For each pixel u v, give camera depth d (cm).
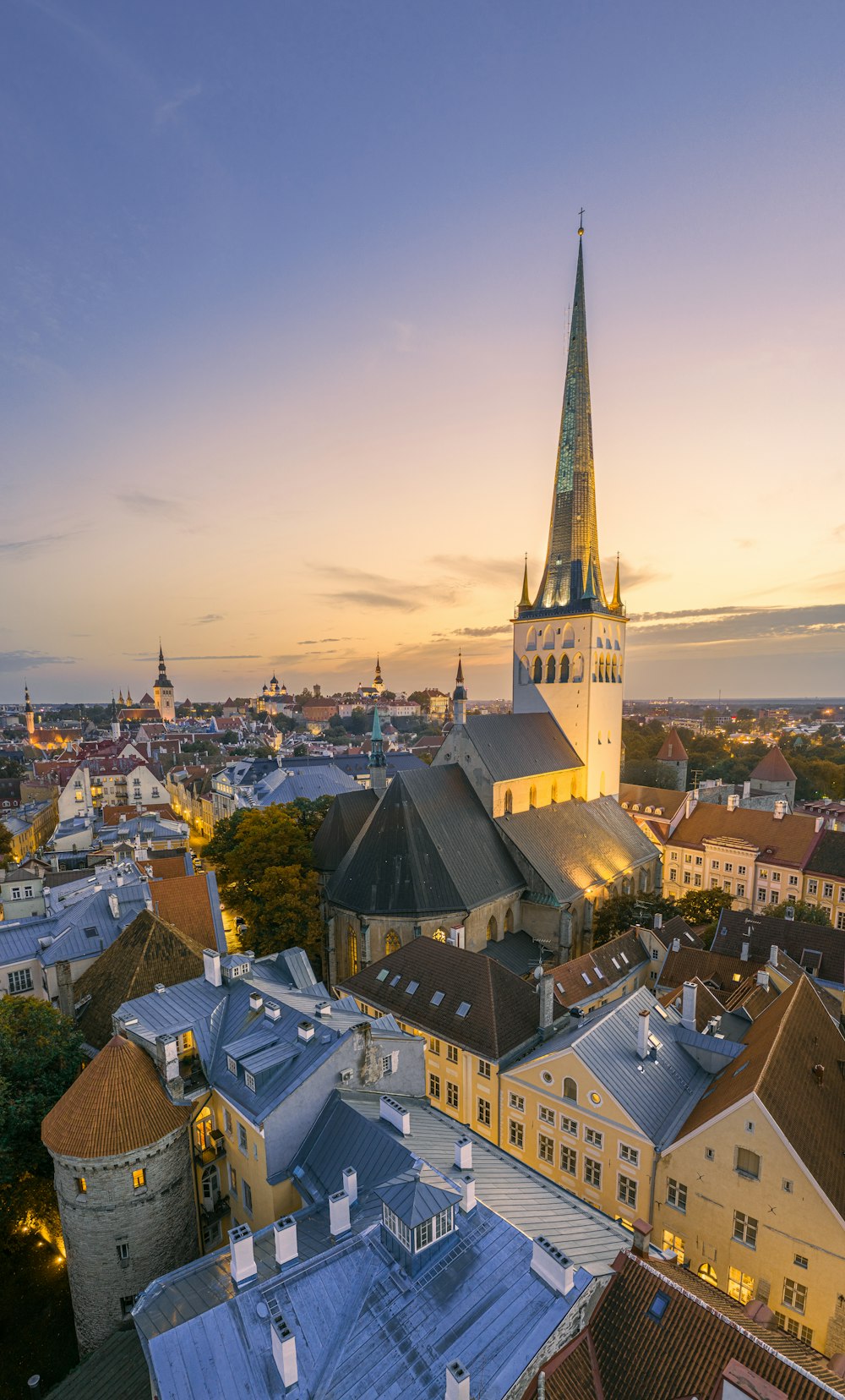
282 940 7188
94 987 5469
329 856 8538
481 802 8206
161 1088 3738
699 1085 4466
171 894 6812
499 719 9094
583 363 10062
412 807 7425
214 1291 2711
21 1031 4475
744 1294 3666
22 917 7150
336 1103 3678
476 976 5503
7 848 12938
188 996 4581
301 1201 3472
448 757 8569
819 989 6166
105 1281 3550
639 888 9769
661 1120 4122
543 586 10544
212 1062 4097
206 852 9175
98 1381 3309
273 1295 2542
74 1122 3525
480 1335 2467
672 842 11850
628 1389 2492
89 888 7781
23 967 6147
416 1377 2333
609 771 10719
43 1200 4206
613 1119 4125
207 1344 2405
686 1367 2466
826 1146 3691
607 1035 4494
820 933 6775
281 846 7950
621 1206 4162
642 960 7125
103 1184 3472
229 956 4944
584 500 10156
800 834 10769
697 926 8281
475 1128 5106
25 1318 3956
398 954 6166
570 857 8544
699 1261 3825
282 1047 3888
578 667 10062
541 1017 5294
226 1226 4028
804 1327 3444
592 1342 2634
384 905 7006
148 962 5331
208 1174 4050
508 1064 4934
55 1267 4266
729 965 6372
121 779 18262
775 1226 3509
